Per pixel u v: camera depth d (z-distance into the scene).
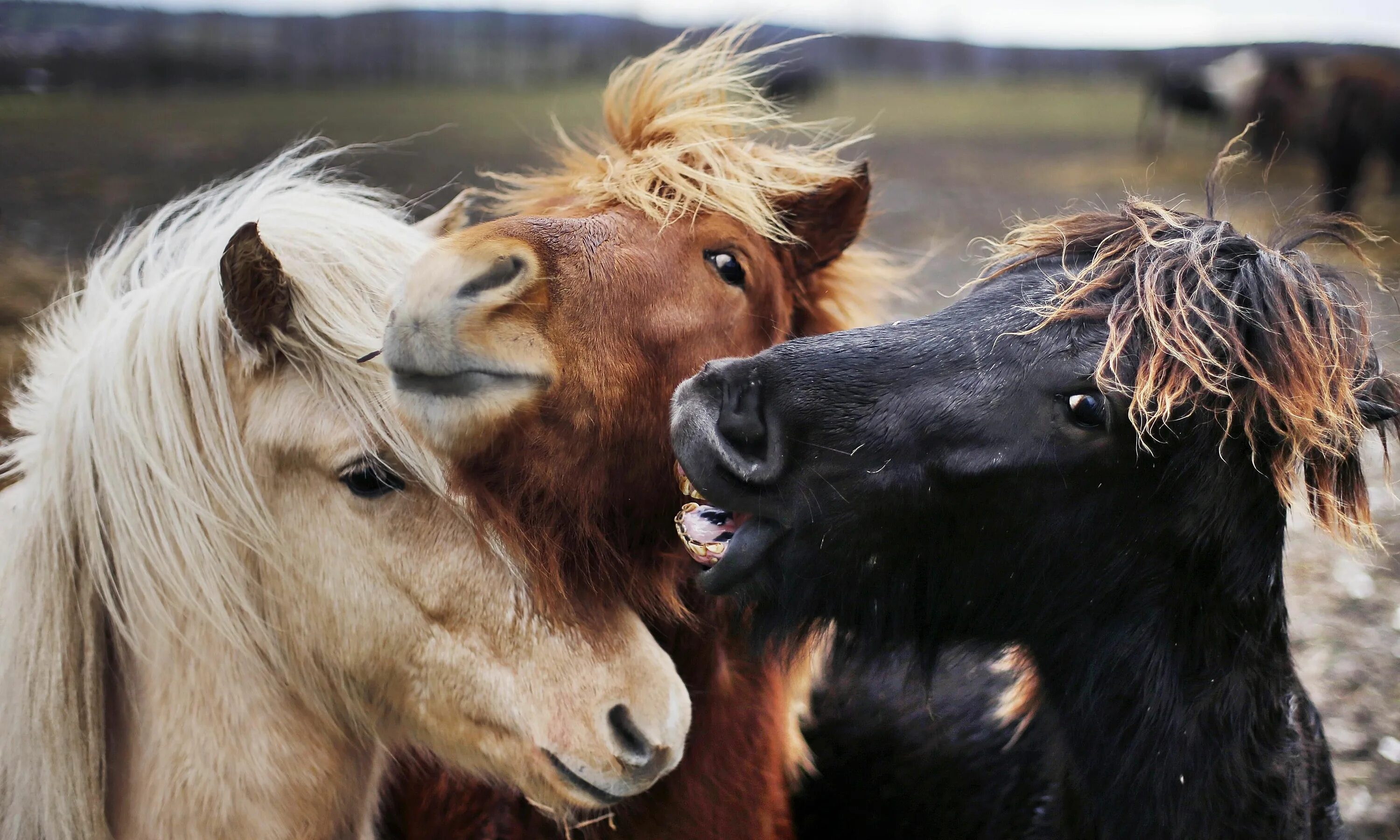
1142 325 2.12
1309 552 6.19
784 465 2.19
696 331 2.33
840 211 2.84
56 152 14.20
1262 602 2.23
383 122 18.97
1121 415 2.09
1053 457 2.13
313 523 2.07
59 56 22.22
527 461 2.11
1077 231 2.37
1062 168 19.34
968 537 2.22
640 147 2.72
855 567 2.28
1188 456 2.10
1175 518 2.14
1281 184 17.91
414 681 2.15
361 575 2.09
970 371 2.17
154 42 24.30
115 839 2.17
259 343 2.00
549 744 2.09
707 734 2.57
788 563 2.28
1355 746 4.35
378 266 2.15
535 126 18.86
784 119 3.09
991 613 2.31
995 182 17.42
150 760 2.09
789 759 2.95
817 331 2.98
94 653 2.10
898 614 2.34
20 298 7.90
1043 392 2.12
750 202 2.55
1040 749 2.73
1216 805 2.23
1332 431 2.08
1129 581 2.21
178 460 2.02
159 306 2.06
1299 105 17.98
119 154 14.27
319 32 31.09
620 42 34.50
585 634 2.19
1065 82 41.62
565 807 2.22
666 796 2.54
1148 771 2.25
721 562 2.29
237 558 2.07
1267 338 2.05
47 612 2.07
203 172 13.22
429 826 2.72
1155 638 2.22
